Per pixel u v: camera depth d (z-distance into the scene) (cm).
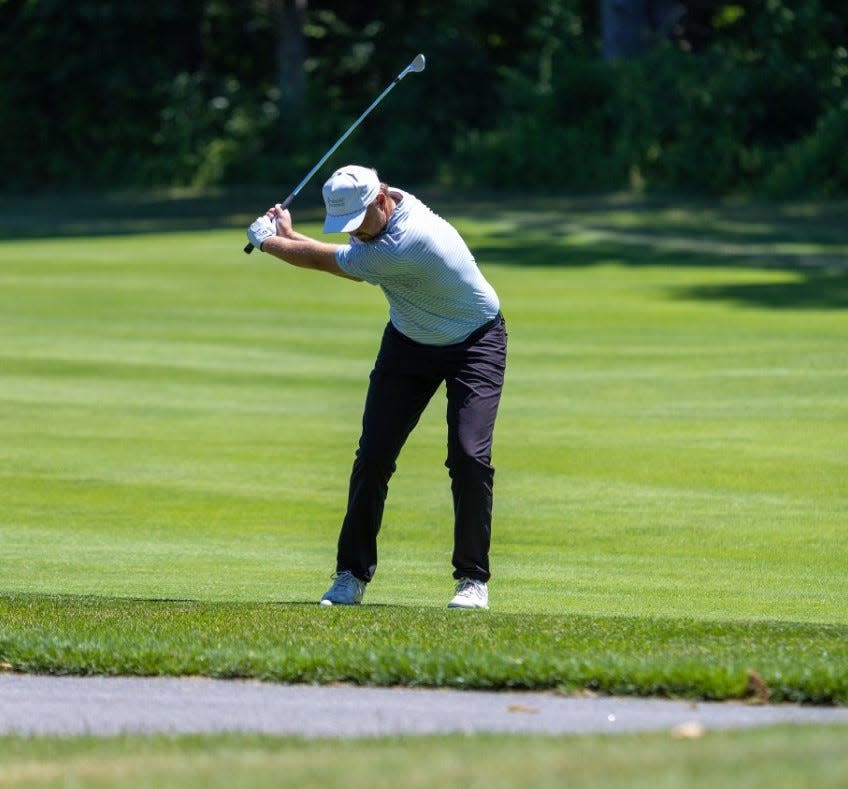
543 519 3644
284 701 1761
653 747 1378
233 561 3222
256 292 8438
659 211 12175
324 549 3359
